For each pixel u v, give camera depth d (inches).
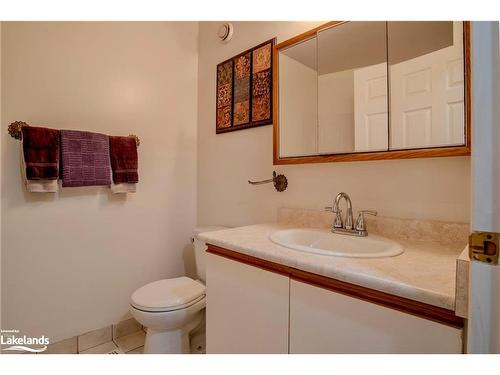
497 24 16.5
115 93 67.6
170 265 78.3
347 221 45.6
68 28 60.6
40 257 57.2
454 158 38.3
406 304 24.5
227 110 73.3
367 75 44.9
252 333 37.5
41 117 56.9
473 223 17.9
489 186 17.1
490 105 16.8
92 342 64.4
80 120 62.0
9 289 53.8
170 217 78.4
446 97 37.0
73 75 61.1
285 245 37.2
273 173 61.4
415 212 41.7
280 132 57.5
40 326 57.4
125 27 69.4
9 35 53.2
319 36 51.3
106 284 66.7
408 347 24.3
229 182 73.1
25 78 55.1
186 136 81.7
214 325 43.6
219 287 42.8
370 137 44.4
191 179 82.8
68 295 61.0
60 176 57.0
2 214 52.8
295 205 57.6
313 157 51.7
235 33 71.9
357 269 27.8
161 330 53.8
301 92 53.9
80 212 62.5
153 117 74.6
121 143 65.7
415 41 39.9
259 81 65.0
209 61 80.0
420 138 39.2
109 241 67.1
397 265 29.3
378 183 45.6
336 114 48.7
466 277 20.6
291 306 32.8
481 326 17.8
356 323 27.4
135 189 68.1
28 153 52.4
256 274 37.0
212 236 43.9
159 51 75.8
